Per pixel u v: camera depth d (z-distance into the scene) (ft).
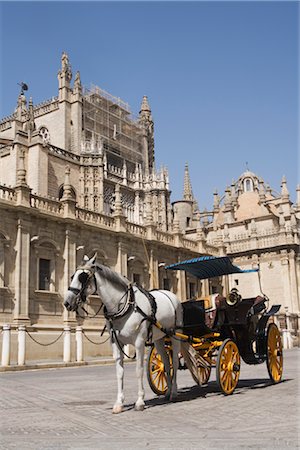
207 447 22.63
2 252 94.53
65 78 197.67
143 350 35.55
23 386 51.49
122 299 35.68
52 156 167.22
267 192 223.10
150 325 37.14
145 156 247.91
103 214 118.52
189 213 239.71
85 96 214.90
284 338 139.44
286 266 168.96
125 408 34.83
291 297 166.20
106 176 196.03
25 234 98.37
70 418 31.22
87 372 70.79
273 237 173.58
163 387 42.55
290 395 39.17
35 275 100.17
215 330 44.42
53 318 102.27
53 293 102.22
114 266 119.96
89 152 182.70
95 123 212.02
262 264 174.40
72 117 197.36
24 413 33.71
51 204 106.22
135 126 247.09
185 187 283.79
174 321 40.24
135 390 46.73
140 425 28.37
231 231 197.47
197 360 42.80
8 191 97.76
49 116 198.70
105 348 107.14
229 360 41.22
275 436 24.75
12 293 94.73
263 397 38.27
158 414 31.94
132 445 23.39
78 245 110.42
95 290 35.37
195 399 38.47
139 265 127.34
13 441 24.97
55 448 23.18
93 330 107.34
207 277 55.57
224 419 29.58
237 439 24.20
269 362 48.11
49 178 164.86
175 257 142.61
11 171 157.38
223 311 45.83
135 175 217.97
